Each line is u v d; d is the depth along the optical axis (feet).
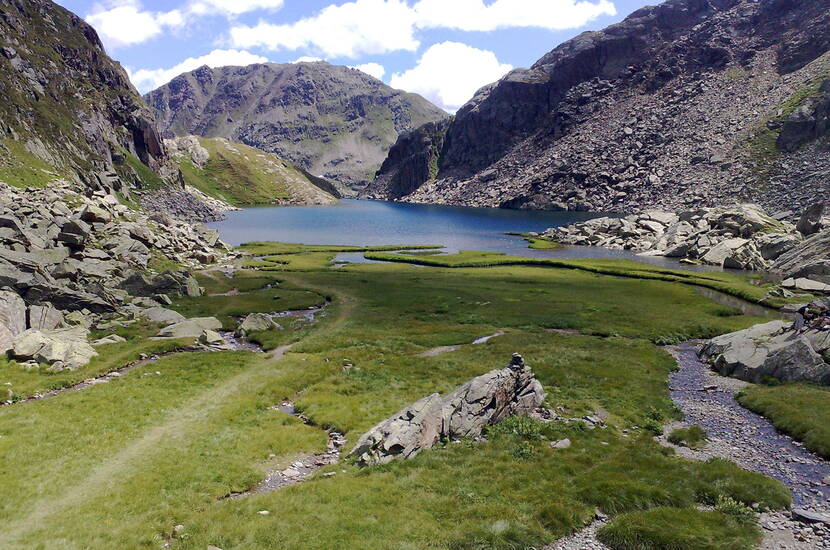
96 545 60.13
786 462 90.22
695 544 60.08
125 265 274.77
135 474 82.28
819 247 366.84
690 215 568.41
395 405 122.62
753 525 66.03
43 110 632.38
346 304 267.18
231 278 332.80
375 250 532.73
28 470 80.94
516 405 115.14
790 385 129.39
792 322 156.46
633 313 242.78
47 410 107.76
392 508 70.38
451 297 284.61
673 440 102.17
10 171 414.62
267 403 124.67
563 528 65.92
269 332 204.85
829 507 72.49
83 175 575.79
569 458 90.53
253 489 82.69
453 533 63.21
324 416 114.73
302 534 62.49
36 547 59.11
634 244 547.90
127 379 134.00
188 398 122.42
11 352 138.51
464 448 94.53
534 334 205.46
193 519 68.13
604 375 146.92
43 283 188.14
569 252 529.04
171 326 189.78
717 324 219.61
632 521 65.77
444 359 166.50
